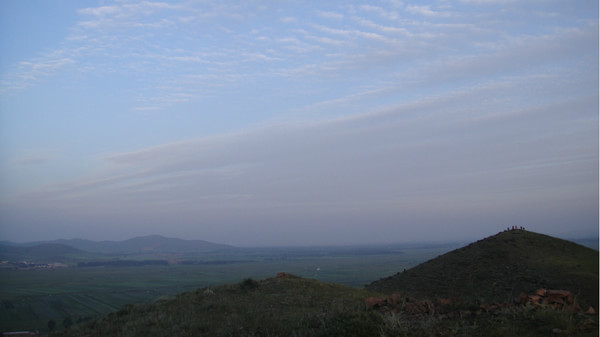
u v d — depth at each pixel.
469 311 11.93
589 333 9.52
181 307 17.20
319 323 12.33
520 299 12.80
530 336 9.59
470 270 29.42
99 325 15.50
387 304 13.76
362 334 10.34
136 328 13.90
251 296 19.61
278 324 13.22
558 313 10.62
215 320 14.58
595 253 31.64
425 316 11.78
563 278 25.70
